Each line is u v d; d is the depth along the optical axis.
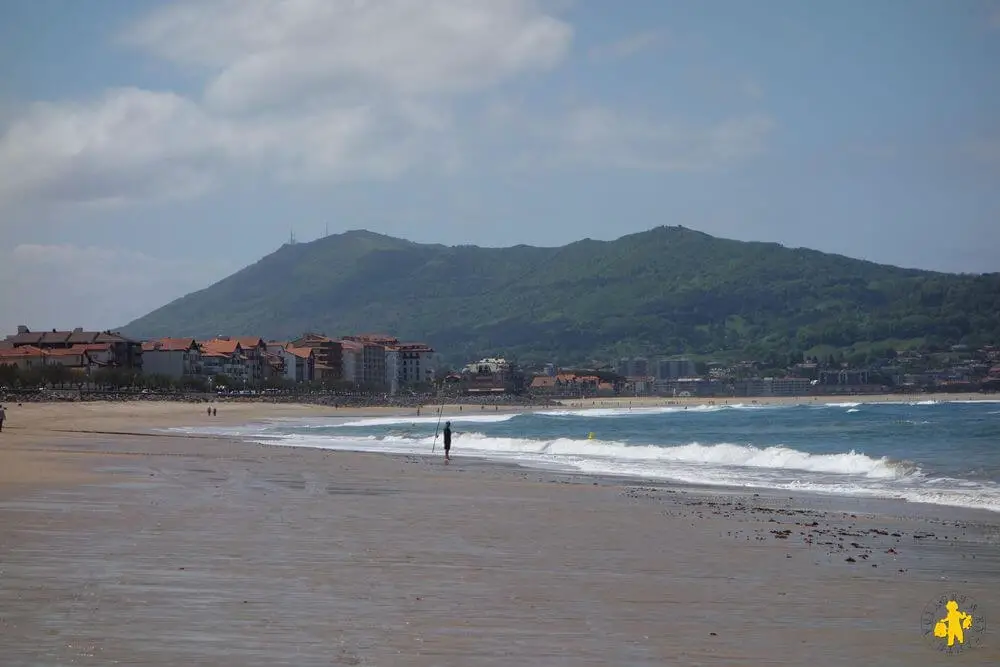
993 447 57.88
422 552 18.44
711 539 20.92
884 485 35.66
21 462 40.06
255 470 38.53
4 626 11.93
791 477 39.50
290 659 10.80
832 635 12.65
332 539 19.70
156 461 42.31
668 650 11.71
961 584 16.17
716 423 124.06
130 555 16.98
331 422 134.75
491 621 12.94
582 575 16.48
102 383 197.00
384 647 11.44
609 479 38.22
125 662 10.52
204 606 13.23
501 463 48.50
